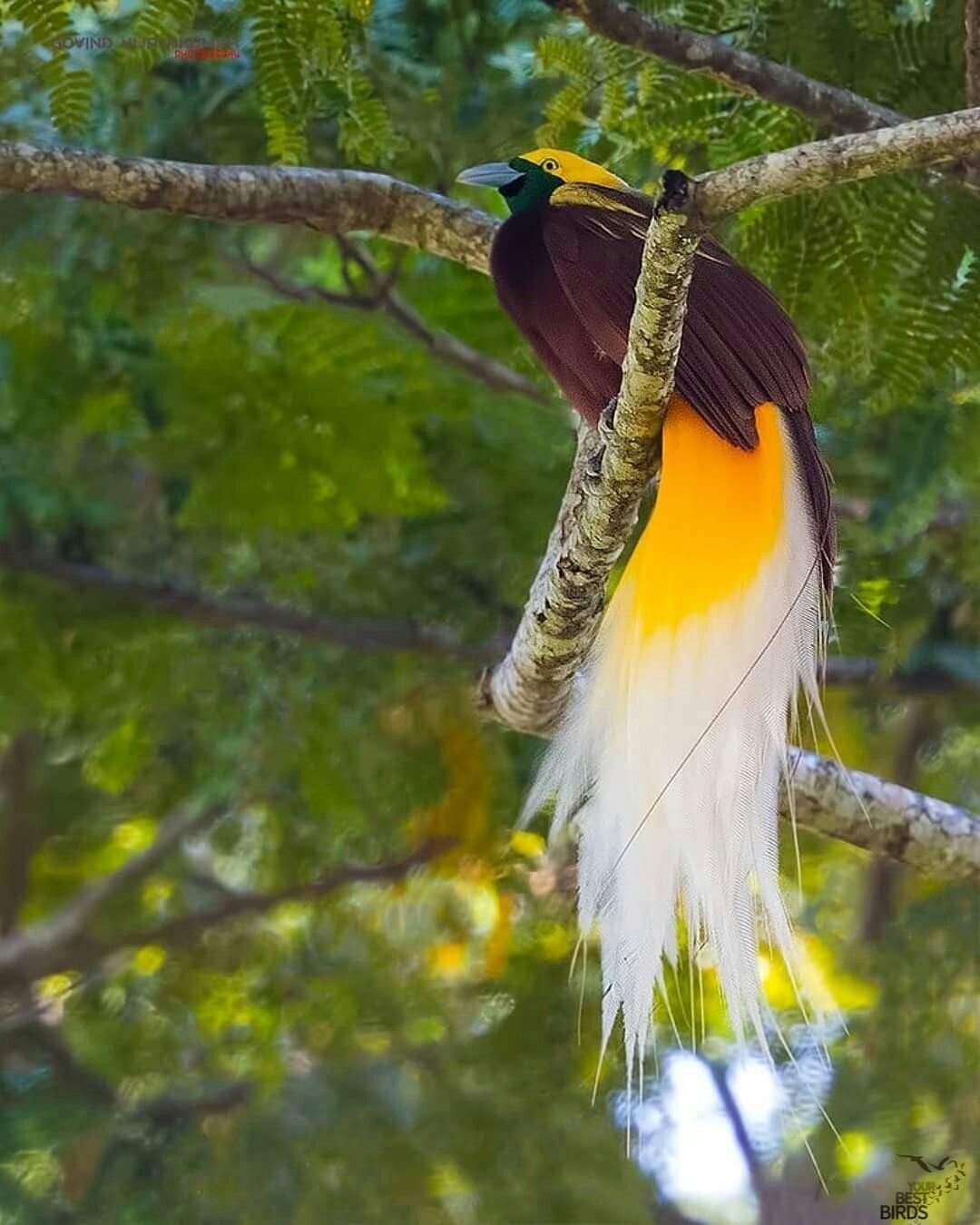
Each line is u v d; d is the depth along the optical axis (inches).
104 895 574.6
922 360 337.4
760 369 266.5
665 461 262.7
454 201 337.7
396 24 379.6
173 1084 533.0
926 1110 467.5
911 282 333.7
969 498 431.8
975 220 329.4
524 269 306.7
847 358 343.0
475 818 507.5
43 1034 553.0
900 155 208.1
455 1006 523.2
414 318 459.2
